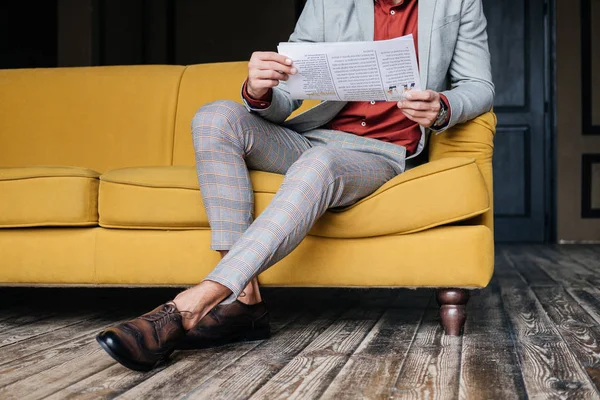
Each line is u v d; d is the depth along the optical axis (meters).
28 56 6.25
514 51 5.69
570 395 1.13
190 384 1.22
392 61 1.47
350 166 1.56
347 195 1.59
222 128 1.54
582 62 5.66
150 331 1.29
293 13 5.94
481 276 1.63
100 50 5.22
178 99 2.50
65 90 2.58
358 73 1.51
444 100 1.60
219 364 1.37
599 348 1.51
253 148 1.62
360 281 1.70
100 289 2.80
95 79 2.58
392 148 1.76
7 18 6.22
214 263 1.79
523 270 3.48
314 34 1.89
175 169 1.84
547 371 1.30
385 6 1.84
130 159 2.48
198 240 1.80
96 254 1.85
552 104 5.70
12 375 1.30
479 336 1.67
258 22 5.99
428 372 1.29
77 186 1.85
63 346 1.58
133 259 1.83
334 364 1.37
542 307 2.19
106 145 2.50
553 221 5.71
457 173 1.62
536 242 5.66
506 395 1.13
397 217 1.64
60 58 5.15
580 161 5.68
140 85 2.54
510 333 1.71
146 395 1.15
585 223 5.68
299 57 1.52
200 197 1.78
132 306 2.30
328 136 1.80
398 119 1.80
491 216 1.78
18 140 2.55
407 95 1.52
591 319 1.94
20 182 1.88
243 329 1.57
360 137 1.79
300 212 1.43
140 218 1.81
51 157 2.52
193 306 1.33
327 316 2.03
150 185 1.80
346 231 1.68
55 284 1.90
